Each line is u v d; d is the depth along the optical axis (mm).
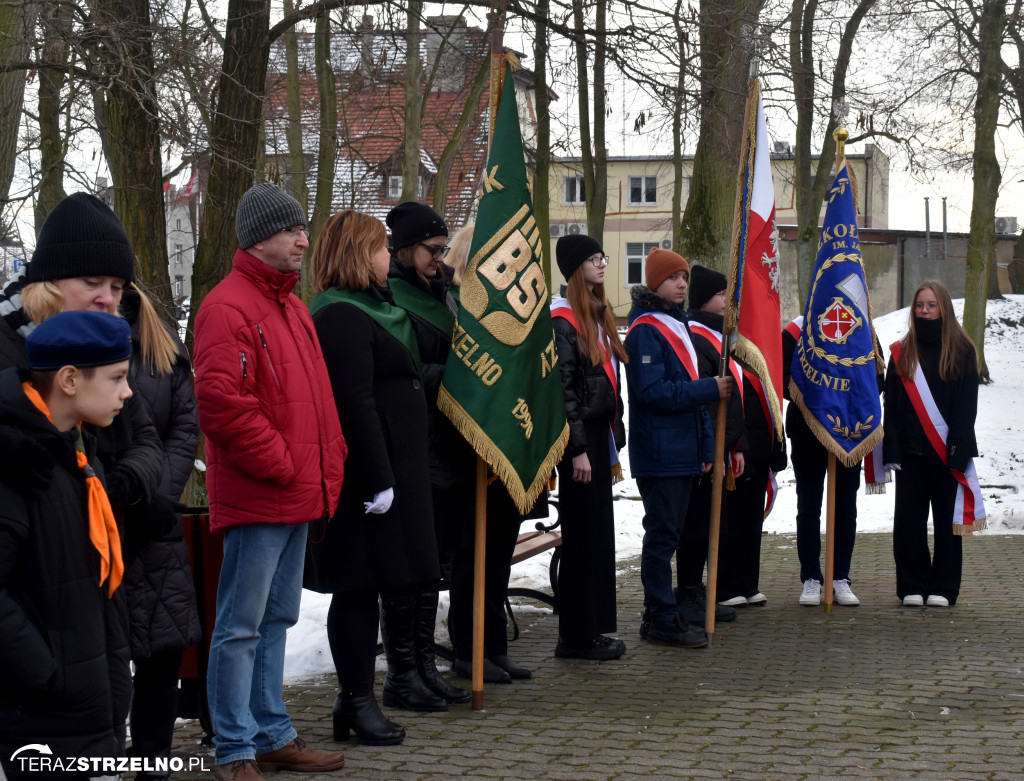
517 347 4781
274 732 4062
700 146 12492
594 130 16188
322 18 10664
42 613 2570
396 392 4438
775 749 4305
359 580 4301
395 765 4113
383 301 4531
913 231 36906
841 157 7078
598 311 5637
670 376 5969
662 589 6102
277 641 4074
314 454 3879
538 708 4895
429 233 4848
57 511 2596
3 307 3141
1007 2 19203
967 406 7035
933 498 7176
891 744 4367
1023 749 4301
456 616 5445
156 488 3221
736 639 6258
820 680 5363
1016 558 8852
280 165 12766
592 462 5691
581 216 39406
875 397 6812
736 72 11352
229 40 8500
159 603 3516
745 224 6117
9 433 2537
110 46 7660
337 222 4480
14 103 8609
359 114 15594
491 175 4891
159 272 8250
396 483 4418
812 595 7191
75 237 3096
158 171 8227
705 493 6637
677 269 6055
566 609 5746
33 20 7984
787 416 7258
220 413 3633
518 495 4730
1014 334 26484
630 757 4207
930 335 7117
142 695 3656
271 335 3795
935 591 7199
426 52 15492
